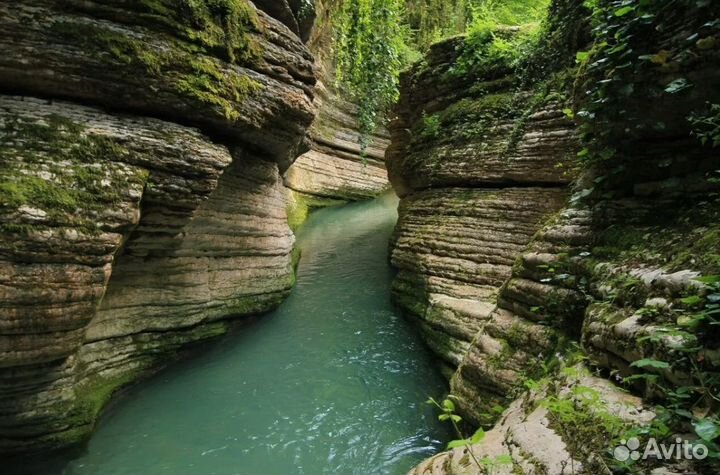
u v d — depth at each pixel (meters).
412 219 11.27
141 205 5.67
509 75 9.68
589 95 4.68
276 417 6.46
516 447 3.24
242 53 6.75
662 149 4.28
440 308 8.46
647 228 4.18
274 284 9.77
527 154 8.43
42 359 4.96
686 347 2.67
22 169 4.71
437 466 3.73
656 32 3.89
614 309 3.69
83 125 5.20
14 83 5.02
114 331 6.29
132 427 6.11
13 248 4.48
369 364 8.02
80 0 5.09
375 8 15.15
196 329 7.64
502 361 5.27
